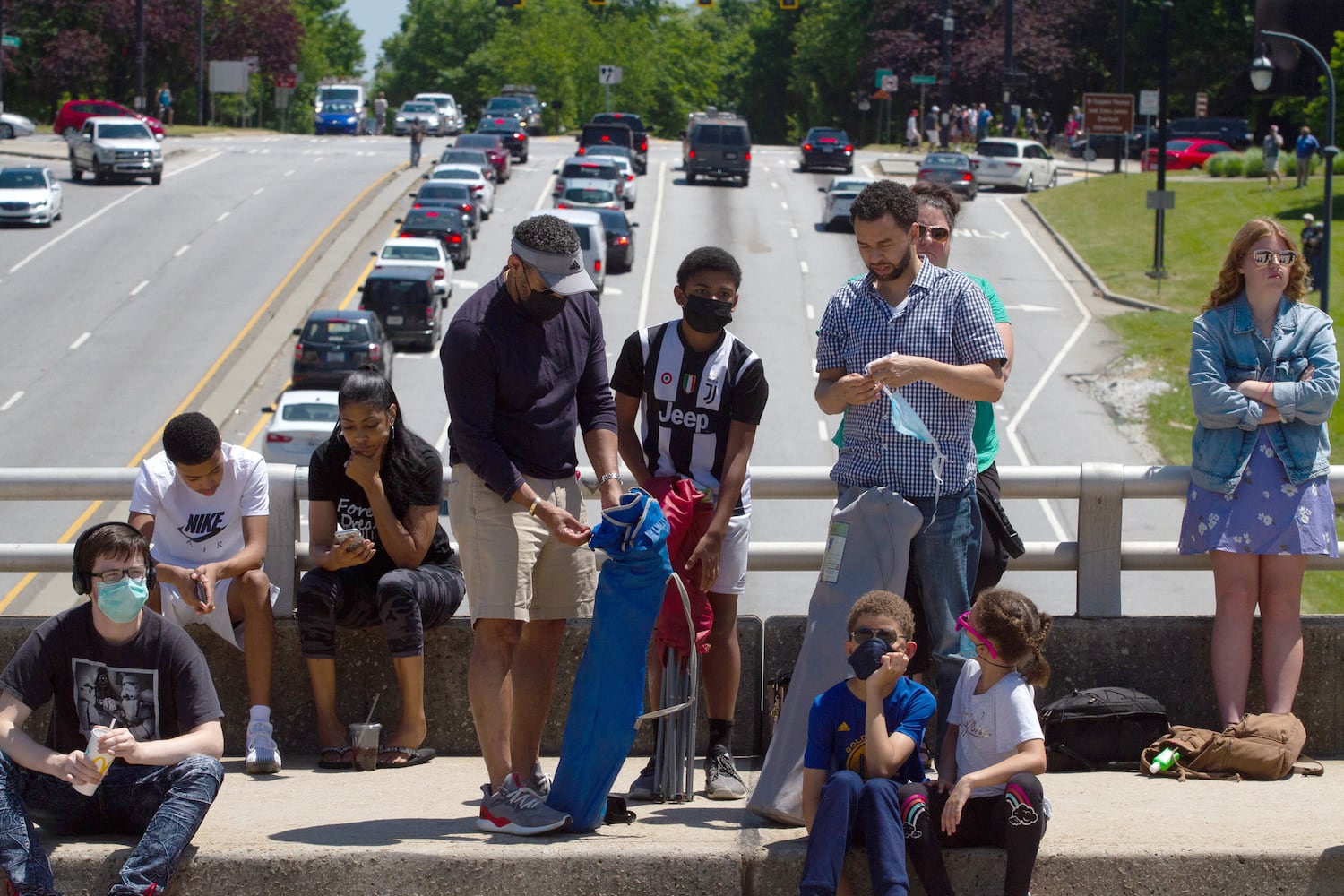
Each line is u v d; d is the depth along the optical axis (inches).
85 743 298.8
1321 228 2096.5
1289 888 275.6
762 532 1412.4
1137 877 276.4
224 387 1983.3
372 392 351.9
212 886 275.9
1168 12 2549.2
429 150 4525.1
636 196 3617.1
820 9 6983.3
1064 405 1962.4
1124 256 2832.2
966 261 2888.8
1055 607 1160.8
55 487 385.7
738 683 357.7
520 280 297.3
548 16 7677.2
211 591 352.2
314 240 2906.0
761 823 303.3
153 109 6043.3
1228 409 352.8
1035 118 5329.7
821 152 4126.5
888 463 321.7
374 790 336.8
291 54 6171.3
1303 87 2304.4
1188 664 379.9
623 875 276.5
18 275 2559.1
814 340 2311.8
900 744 282.8
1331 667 374.6
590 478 398.9
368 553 358.9
